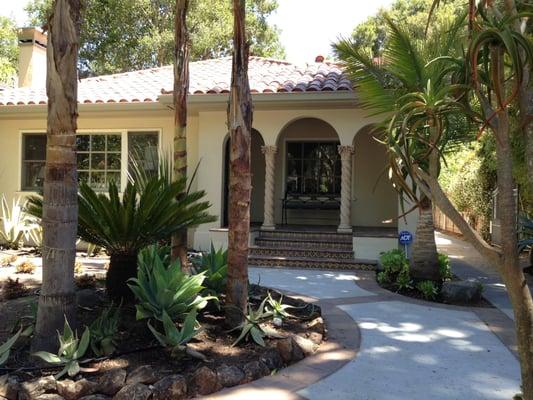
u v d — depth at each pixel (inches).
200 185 479.8
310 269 416.5
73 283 177.0
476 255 562.6
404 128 98.7
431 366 189.2
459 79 103.0
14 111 521.7
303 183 565.9
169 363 173.8
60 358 163.9
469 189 675.4
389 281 354.3
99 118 529.0
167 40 915.4
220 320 227.0
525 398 94.3
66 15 168.4
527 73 96.5
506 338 227.3
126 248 236.1
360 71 304.8
